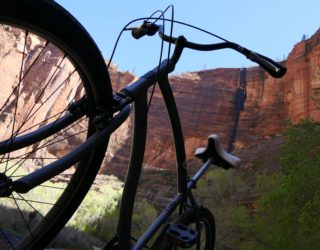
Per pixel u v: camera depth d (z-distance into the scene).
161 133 79.56
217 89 88.69
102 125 1.46
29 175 1.20
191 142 82.25
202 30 1.84
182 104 88.00
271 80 84.31
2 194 1.14
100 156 1.56
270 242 15.04
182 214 2.05
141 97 1.71
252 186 37.59
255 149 59.19
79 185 1.56
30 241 1.53
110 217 19.03
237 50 1.85
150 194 45.75
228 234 20.17
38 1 1.10
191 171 33.59
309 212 12.09
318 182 13.12
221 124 82.75
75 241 8.34
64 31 1.22
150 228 1.91
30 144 1.40
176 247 1.98
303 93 70.88
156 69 1.78
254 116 82.19
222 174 35.62
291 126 15.10
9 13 1.08
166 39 1.83
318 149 13.98
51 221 1.56
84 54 1.32
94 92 1.45
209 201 29.86
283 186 13.70
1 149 1.32
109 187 44.28
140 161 1.74
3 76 49.22
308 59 73.00
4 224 6.07
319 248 12.98
